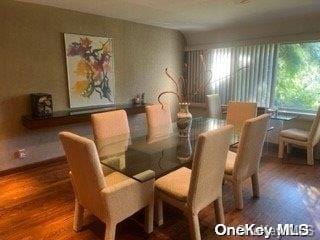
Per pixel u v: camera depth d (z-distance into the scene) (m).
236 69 4.86
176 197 1.91
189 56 5.55
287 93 4.45
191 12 3.62
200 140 1.62
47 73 3.54
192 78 5.57
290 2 3.06
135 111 4.34
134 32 4.52
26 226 2.17
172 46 5.27
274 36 4.27
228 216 2.32
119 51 4.36
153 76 5.01
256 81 4.62
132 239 2.03
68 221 2.25
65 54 3.67
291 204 2.54
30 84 3.39
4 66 3.14
